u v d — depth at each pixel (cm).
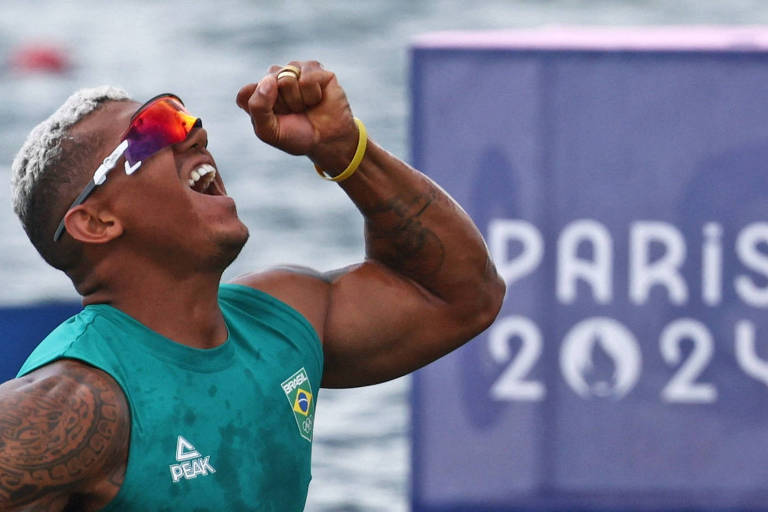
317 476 2694
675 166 1903
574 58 1891
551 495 1948
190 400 805
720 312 1911
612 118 1897
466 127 1902
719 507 1941
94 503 775
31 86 7931
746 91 1886
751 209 1900
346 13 9494
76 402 757
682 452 1934
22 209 841
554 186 1906
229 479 809
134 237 822
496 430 1942
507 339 1930
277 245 4675
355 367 974
